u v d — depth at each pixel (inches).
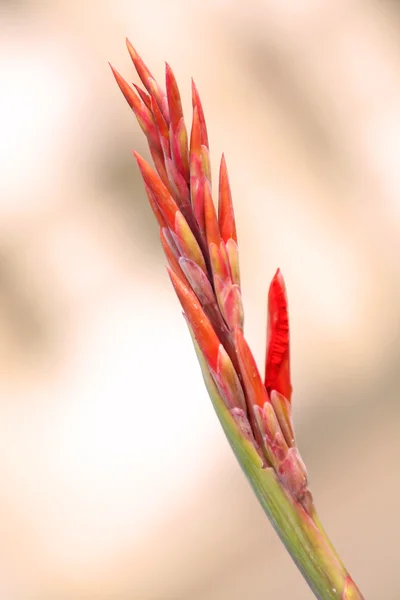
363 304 82.2
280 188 83.6
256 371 29.3
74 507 78.9
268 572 75.5
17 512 78.5
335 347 80.9
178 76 84.5
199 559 77.0
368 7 87.1
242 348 29.2
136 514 79.1
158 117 29.6
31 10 85.4
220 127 83.7
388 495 76.1
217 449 81.0
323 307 82.0
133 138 83.7
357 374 80.7
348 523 75.2
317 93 85.6
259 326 79.9
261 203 82.9
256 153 84.0
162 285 84.0
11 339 81.7
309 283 82.1
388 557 73.8
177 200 29.6
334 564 29.5
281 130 84.7
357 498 76.4
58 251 82.7
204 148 29.4
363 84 85.8
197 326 29.3
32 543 77.7
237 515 78.5
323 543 29.5
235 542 77.4
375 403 80.0
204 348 29.3
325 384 80.4
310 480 76.7
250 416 29.6
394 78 85.7
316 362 80.5
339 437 78.7
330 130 85.1
